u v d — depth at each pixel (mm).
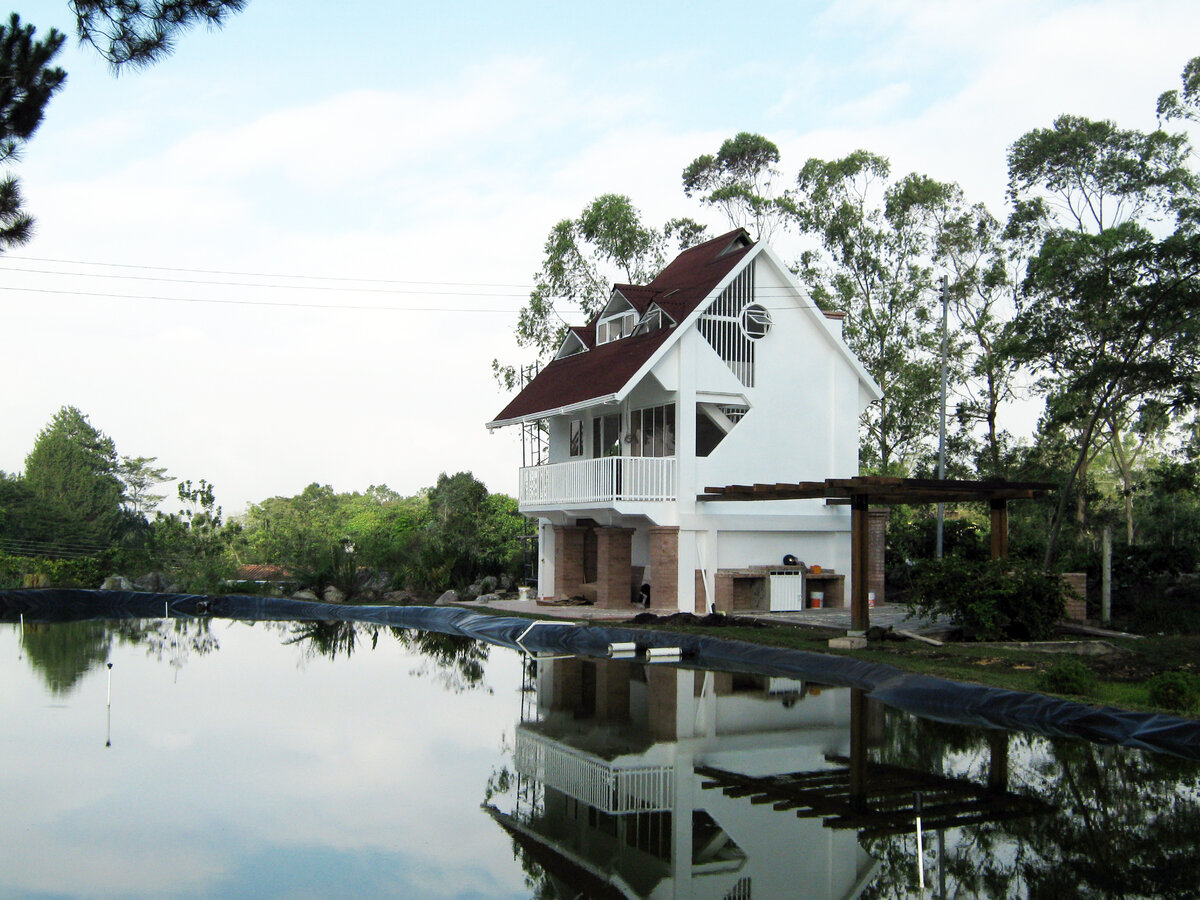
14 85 14141
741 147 40406
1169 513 36062
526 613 26375
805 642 19203
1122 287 24297
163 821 9797
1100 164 32375
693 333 25000
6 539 53906
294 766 11961
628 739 13195
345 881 8188
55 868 8461
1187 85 29938
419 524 47438
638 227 38812
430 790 10898
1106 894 7652
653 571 24797
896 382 36594
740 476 25625
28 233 14789
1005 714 13859
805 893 7820
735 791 10688
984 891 7785
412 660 21188
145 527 68625
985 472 34719
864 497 18922
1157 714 12422
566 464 27016
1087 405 26672
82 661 20625
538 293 39469
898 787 10680
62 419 68812
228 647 23484
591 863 8586
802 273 37750
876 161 36250
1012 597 18641
